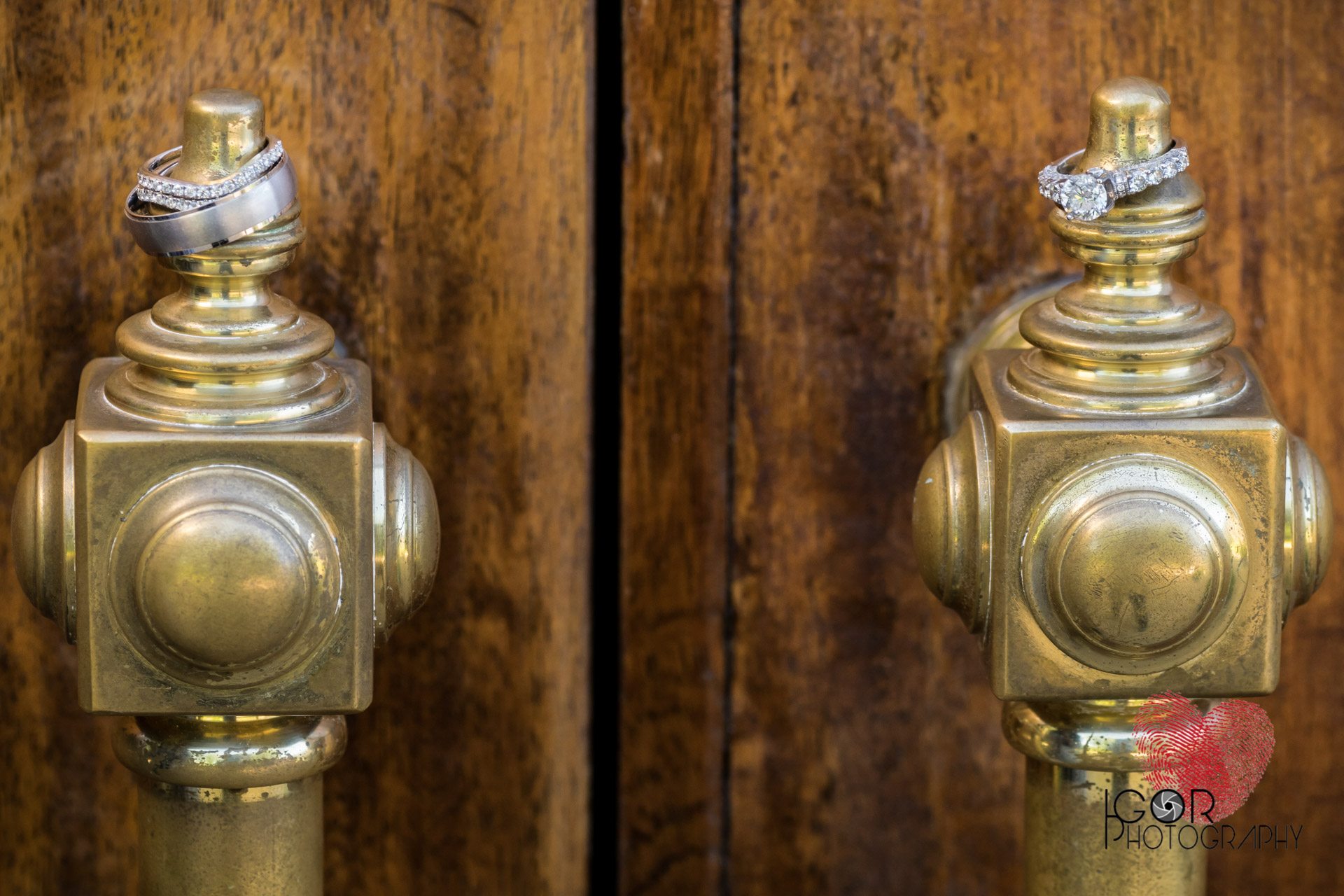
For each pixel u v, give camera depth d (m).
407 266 0.49
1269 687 0.45
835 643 0.51
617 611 0.52
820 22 0.49
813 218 0.49
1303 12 0.49
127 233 0.48
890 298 0.49
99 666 0.44
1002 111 0.49
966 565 0.45
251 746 0.45
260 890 0.46
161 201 0.43
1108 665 0.44
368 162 0.48
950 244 0.49
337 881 0.51
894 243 0.49
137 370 0.44
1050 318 0.45
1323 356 0.50
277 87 0.48
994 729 0.51
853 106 0.49
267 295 0.44
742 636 0.51
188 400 0.44
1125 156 0.44
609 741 0.53
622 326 0.50
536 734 0.51
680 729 0.51
